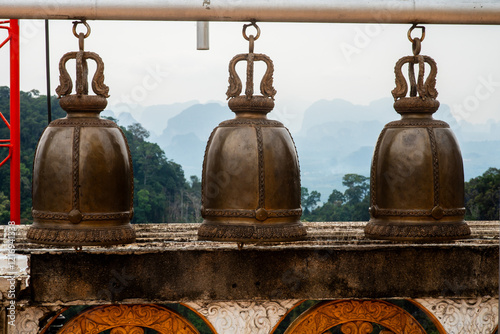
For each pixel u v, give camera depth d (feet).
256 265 13.16
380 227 11.93
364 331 13.73
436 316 13.73
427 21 11.79
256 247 13.17
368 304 13.69
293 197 11.54
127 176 11.50
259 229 11.20
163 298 12.96
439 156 11.73
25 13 11.30
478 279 13.53
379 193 12.09
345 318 13.69
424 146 11.75
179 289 13.00
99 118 11.53
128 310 13.24
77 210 11.00
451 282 13.47
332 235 14.03
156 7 11.35
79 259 12.80
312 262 13.28
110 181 11.21
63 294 12.76
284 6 11.46
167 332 13.32
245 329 13.30
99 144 11.18
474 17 11.80
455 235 11.73
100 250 12.82
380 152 12.12
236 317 13.32
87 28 11.45
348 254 13.34
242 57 11.75
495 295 13.55
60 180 11.02
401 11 11.68
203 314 13.28
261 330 13.32
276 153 11.39
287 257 13.23
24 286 12.48
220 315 13.30
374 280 13.37
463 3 11.76
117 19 11.48
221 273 13.09
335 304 13.64
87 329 13.17
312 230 14.39
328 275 13.30
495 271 13.56
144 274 12.92
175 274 13.00
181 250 13.01
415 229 11.67
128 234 11.34
